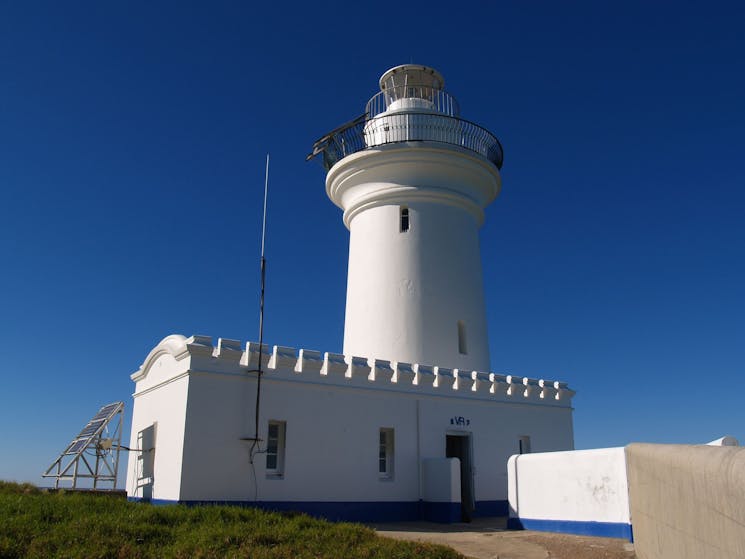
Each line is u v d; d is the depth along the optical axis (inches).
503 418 841.5
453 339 880.9
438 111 977.5
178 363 663.1
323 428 693.3
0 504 503.8
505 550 524.7
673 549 306.3
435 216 915.4
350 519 688.4
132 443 781.3
